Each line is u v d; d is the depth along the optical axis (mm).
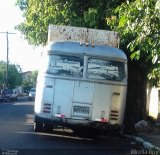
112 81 15812
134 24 10625
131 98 21219
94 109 15695
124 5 12391
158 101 30750
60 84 15664
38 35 25734
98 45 16094
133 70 21172
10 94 62500
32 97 68750
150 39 10500
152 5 10188
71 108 15625
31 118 27062
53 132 18391
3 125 21312
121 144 16297
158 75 12047
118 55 15953
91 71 15789
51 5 22219
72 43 15984
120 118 15828
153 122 24297
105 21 20031
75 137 17531
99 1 20078
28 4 27172
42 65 15859
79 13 21562
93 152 13469
